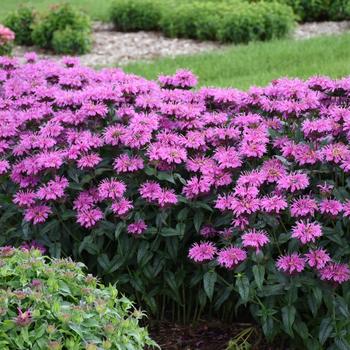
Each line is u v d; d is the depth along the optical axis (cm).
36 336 177
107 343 179
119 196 239
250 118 259
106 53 682
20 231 254
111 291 198
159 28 772
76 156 246
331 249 233
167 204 238
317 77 268
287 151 241
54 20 714
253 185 233
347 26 737
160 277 250
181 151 245
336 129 243
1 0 1001
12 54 655
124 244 245
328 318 226
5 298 181
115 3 779
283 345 240
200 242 247
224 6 733
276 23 679
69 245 253
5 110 282
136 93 273
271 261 229
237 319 254
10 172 262
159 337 249
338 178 242
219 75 500
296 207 226
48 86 299
